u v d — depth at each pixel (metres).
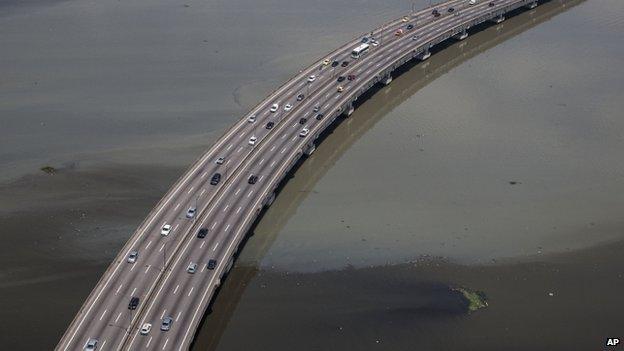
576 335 147.25
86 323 137.38
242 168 188.38
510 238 173.75
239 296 153.62
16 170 187.25
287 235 172.38
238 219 169.00
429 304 153.00
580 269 164.12
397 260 165.25
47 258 159.75
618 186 194.88
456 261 165.62
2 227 167.12
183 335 137.00
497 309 152.50
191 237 162.50
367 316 149.50
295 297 153.75
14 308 146.75
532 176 198.00
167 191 182.75
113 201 178.62
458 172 198.62
